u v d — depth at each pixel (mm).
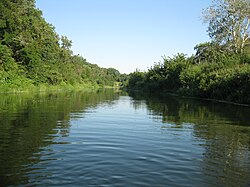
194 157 8031
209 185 5930
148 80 75250
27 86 47500
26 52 51938
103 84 133250
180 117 16969
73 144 9281
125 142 9773
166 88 62500
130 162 7371
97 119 15492
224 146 9461
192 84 44406
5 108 19125
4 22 46594
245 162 7648
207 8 44812
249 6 41719
